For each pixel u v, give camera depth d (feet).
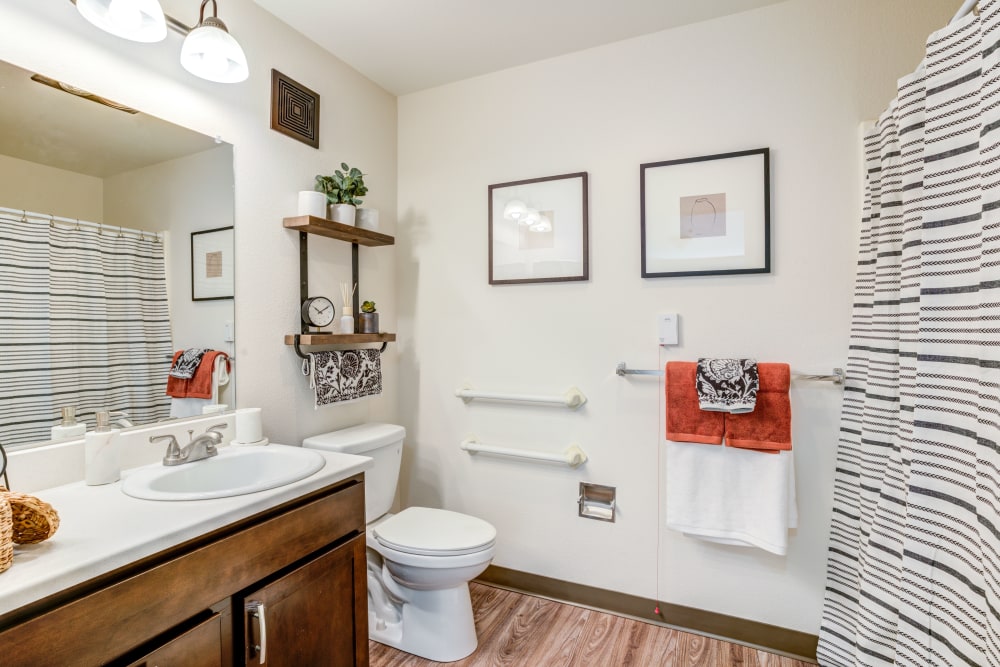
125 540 2.92
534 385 7.18
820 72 5.71
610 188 6.70
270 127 5.94
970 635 3.13
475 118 7.61
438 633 5.71
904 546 3.68
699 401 5.84
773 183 5.90
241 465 4.92
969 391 3.26
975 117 3.28
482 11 5.95
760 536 5.59
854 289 5.56
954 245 3.40
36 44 3.93
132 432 4.54
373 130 7.68
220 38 4.18
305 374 6.37
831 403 5.67
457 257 7.75
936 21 5.30
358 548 4.76
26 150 3.90
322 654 4.26
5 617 2.39
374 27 6.27
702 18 6.15
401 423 8.12
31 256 3.92
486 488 7.55
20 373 3.83
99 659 2.71
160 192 4.80
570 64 6.95
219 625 3.36
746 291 6.02
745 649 5.87
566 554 6.98
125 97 4.51
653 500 6.47
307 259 6.45
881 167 4.92
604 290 6.75
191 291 5.08
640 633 6.20
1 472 3.29
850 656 5.20
